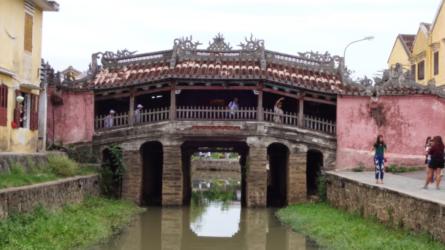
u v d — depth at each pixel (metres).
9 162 21.14
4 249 14.60
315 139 30.98
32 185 19.67
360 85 31.44
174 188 30.19
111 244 19.58
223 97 34.44
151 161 35.00
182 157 33.75
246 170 31.91
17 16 25.19
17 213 17.48
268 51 31.94
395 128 31.19
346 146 31.27
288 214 26.81
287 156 31.31
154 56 32.16
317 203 29.66
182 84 30.38
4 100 24.22
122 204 28.56
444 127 31.05
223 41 31.56
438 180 20.30
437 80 36.75
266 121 30.33
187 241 21.25
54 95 31.25
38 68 28.02
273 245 20.45
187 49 31.45
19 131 25.91
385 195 19.78
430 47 37.91
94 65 32.41
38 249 15.62
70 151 31.09
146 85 30.59
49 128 31.36
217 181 56.72
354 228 20.09
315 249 19.14
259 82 30.14
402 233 17.61
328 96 31.59
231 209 31.42
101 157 31.23
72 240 18.14
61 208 21.95
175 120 30.17
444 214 14.80
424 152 30.88
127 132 30.78
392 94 31.22
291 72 31.62
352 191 24.25
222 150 37.16
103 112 34.50
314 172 34.75
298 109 31.75
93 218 22.50
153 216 27.28
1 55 23.62
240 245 20.48
